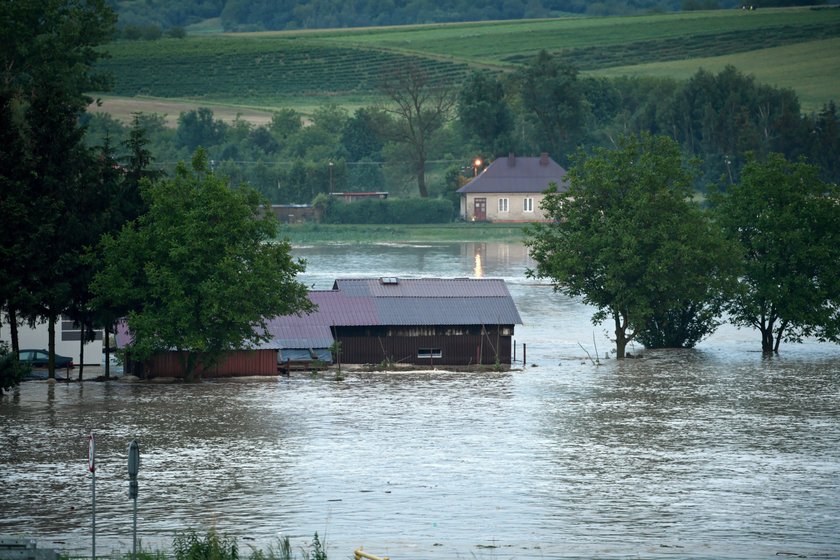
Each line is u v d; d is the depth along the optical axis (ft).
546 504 379.35
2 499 386.11
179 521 361.30
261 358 637.71
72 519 363.76
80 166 619.67
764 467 428.56
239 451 453.17
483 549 331.77
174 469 425.28
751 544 337.72
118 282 598.34
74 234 603.67
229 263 600.39
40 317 618.85
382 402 556.92
